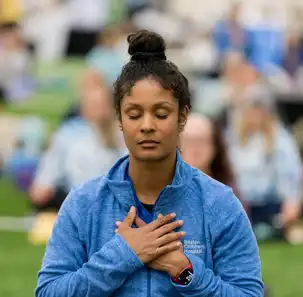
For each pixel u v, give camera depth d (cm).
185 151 1177
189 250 634
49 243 652
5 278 1512
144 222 635
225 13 3142
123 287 630
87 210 643
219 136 1185
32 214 2038
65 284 629
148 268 629
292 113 2480
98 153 1778
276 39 2858
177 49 3081
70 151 1786
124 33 2539
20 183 2341
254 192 1817
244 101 1914
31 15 3422
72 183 1792
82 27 3350
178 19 3438
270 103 2009
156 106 613
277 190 1834
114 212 641
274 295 1428
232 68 2306
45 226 1827
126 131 621
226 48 2875
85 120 1811
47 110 2905
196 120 1186
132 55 630
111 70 2164
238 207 648
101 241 638
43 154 2352
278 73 2759
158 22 3316
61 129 1822
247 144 1823
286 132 1873
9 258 1666
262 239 1833
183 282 621
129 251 620
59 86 3139
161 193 631
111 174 653
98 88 1833
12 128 2523
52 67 3197
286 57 2819
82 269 628
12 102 3011
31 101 3030
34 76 3150
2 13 3388
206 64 2759
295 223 1927
